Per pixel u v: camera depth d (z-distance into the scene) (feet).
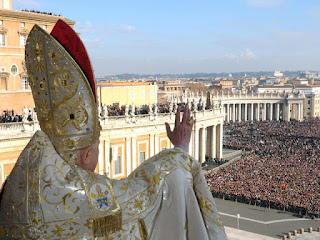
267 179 222.28
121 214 10.98
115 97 210.38
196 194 13.35
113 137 166.40
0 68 154.61
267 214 175.94
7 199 10.48
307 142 372.58
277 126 494.18
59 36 11.36
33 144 10.78
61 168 10.59
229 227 157.17
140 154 180.34
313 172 239.09
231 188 204.74
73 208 10.27
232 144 359.46
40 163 10.40
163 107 216.33
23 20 159.02
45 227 10.01
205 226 12.84
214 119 252.83
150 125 182.80
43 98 11.43
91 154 11.89
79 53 11.43
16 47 159.43
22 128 131.13
